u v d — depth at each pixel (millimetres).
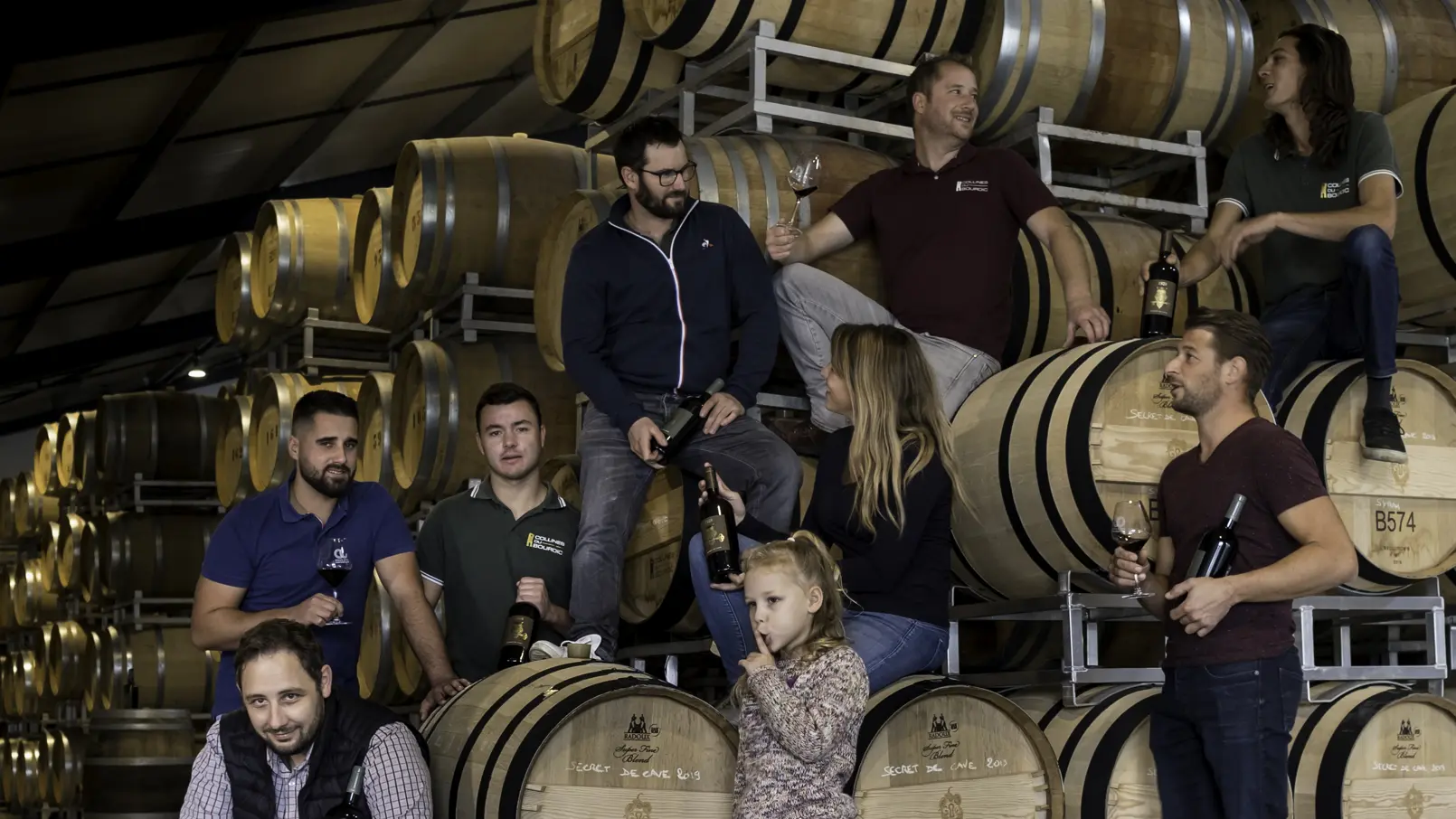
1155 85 5848
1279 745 3723
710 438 4750
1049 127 5750
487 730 3928
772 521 4707
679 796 3879
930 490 3941
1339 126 5020
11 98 9234
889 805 3969
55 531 13367
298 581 4621
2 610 15852
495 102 12953
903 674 4012
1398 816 4570
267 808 3686
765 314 4887
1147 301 4957
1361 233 4781
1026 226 5078
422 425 7082
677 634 5602
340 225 9367
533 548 5195
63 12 8086
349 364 9398
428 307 7676
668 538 5055
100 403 11148
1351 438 4898
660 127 4715
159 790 8750
